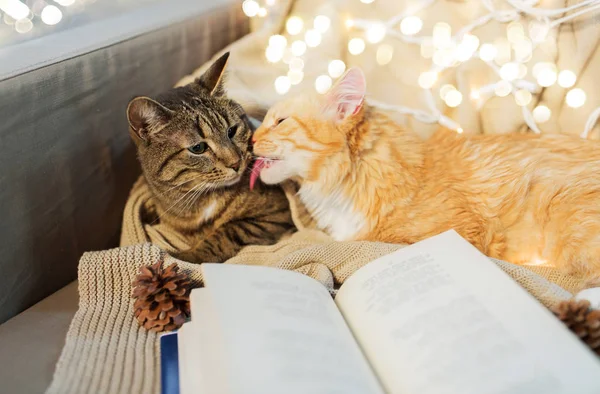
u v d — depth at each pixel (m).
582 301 0.70
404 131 1.09
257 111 1.20
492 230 1.00
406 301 0.74
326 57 1.16
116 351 0.78
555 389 0.59
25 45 1.04
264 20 1.31
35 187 1.03
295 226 1.18
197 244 1.15
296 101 1.06
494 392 0.60
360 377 0.66
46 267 1.10
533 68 1.05
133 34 1.14
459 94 1.07
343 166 1.04
